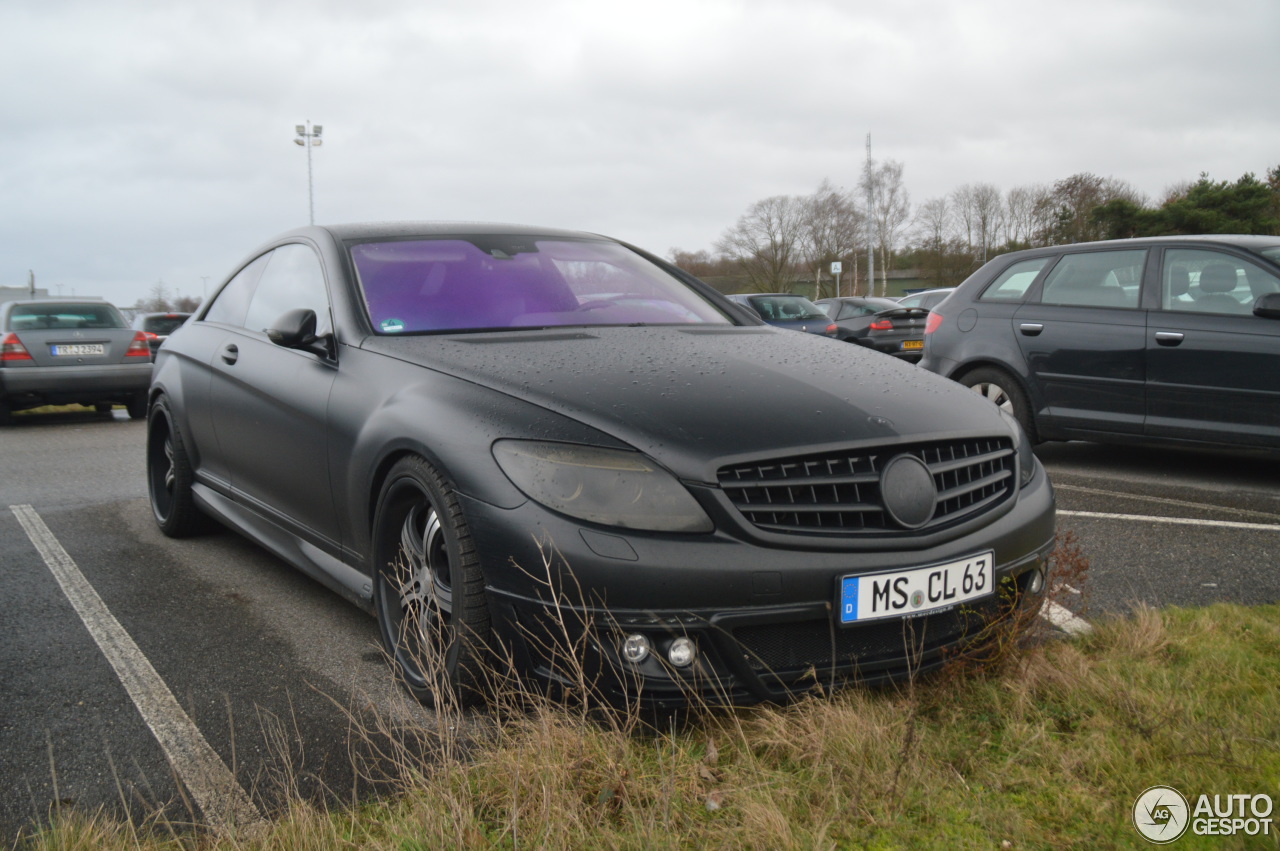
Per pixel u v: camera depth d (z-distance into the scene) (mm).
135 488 5867
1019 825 1818
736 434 2162
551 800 1860
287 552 3322
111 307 10688
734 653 2068
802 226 61312
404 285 3139
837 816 1850
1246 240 5379
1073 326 5828
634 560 2029
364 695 2598
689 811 1876
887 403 2395
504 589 2172
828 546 2107
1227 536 4148
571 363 2549
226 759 2230
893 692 2328
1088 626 2828
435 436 2361
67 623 3225
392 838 1801
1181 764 2008
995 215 64312
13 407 10203
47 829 1920
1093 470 5898
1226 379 5168
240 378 3553
